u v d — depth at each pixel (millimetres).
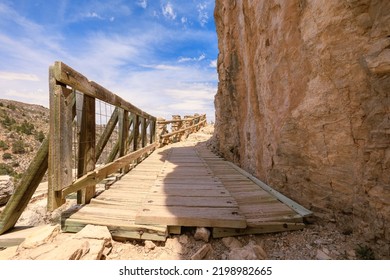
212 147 9250
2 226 2420
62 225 2506
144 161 6727
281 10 3320
